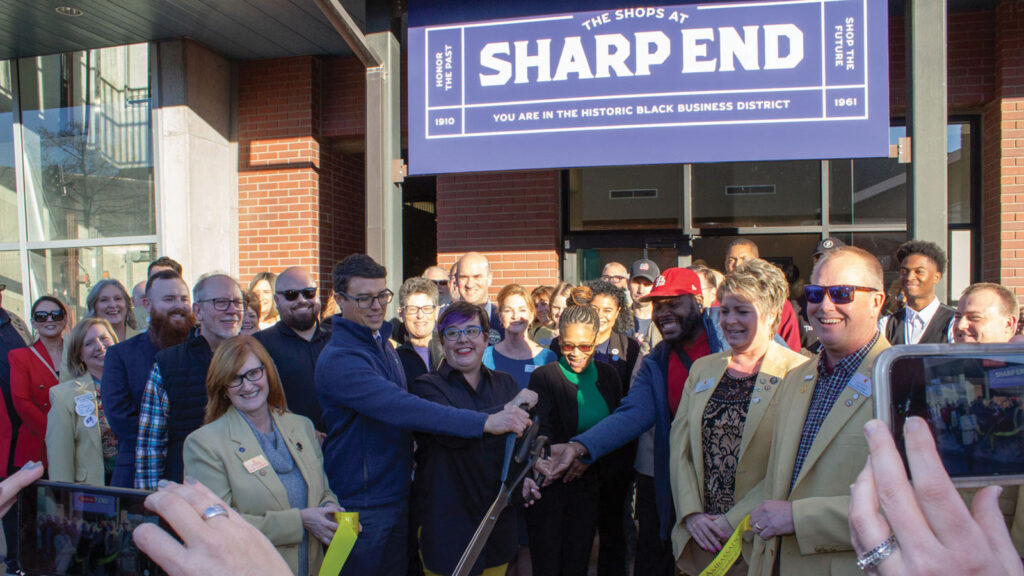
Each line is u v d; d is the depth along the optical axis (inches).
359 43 161.9
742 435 86.4
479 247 231.1
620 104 159.8
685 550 91.0
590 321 113.7
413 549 99.3
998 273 199.3
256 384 88.9
